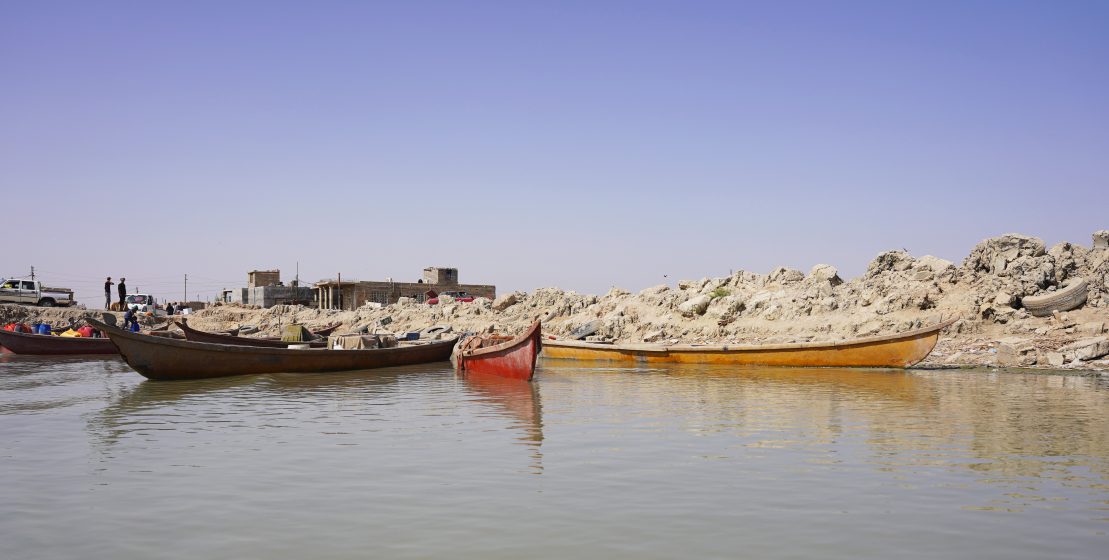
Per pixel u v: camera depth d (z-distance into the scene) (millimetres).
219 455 14492
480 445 15328
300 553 9383
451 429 17125
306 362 30938
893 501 11320
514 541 9734
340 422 18172
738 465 13516
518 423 17922
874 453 14430
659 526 10273
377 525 10344
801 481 12422
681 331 42094
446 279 88062
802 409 19891
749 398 22219
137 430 17203
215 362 28562
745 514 10750
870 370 30703
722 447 15047
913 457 14086
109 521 10586
